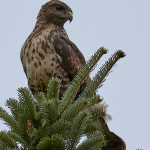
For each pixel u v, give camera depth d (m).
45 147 6.77
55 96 8.07
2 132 7.13
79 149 7.09
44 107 7.25
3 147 7.25
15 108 7.60
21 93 7.49
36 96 8.16
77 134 7.14
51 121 7.39
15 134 7.21
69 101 7.80
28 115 7.67
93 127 8.12
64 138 7.37
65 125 7.15
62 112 7.63
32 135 7.34
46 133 7.29
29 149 7.31
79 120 7.10
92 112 8.57
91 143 7.06
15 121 7.46
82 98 7.53
